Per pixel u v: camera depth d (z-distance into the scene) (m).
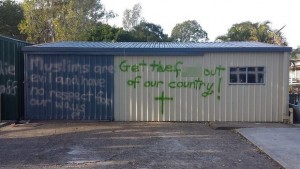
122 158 8.48
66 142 10.25
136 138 10.82
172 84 13.89
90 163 8.05
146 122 13.83
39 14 43.47
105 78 13.95
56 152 9.06
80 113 14.02
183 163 8.09
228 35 36.09
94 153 8.95
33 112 14.03
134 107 13.96
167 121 13.95
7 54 13.73
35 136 11.12
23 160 8.31
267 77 13.75
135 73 13.91
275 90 13.78
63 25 42.84
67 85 13.98
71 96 14.00
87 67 13.94
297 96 16.34
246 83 13.80
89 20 46.31
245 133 11.45
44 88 13.98
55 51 13.81
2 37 13.50
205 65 13.83
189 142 10.31
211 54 13.81
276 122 13.76
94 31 39.56
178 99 13.91
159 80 13.89
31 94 14.00
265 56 13.74
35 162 8.14
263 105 13.80
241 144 10.10
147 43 16.34
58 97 14.01
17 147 9.62
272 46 13.80
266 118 13.80
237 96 13.84
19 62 14.34
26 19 43.47
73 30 42.81
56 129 12.30
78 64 13.94
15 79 13.99
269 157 8.65
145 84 13.91
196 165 7.95
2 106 13.84
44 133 11.59
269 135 11.13
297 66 40.41
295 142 10.15
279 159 8.34
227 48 13.66
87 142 10.24
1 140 10.52
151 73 13.89
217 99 13.88
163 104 13.93
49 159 8.40
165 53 13.71
